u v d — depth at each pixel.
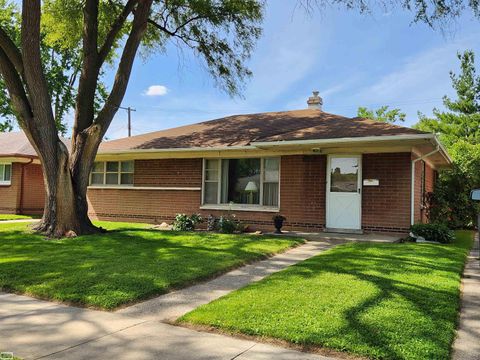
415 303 4.90
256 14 14.06
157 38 15.71
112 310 5.00
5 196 20.34
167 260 7.61
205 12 13.80
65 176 10.95
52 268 6.95
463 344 3.88
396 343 3.71
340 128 11.77
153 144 15.10
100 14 14.55
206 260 7.61
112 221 16.17
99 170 16.81
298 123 14.47
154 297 5.57
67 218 10.94
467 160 16.31
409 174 11.13
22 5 10.20
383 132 10.51
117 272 6.62
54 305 5.21
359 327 4.09
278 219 11.91
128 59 11.70
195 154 14.25
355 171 11.87
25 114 10.97
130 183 16.05
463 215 16.30
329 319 4.33
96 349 3.77
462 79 26.77
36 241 9.92
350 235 11.24
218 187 14.02
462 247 9.65
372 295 5.21
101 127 11.49
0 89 28.48
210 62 14.84
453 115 26.94
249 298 5.18
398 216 11.22
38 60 10.52
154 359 3.54
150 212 15.35
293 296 5.21
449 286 5.70
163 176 15.16
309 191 12.40
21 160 19.86
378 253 8.30
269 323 4.25
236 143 13.12
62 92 31.08
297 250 9.40
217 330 4.25
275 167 13.12
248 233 12.45
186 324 4.45
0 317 4.72
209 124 16.95
